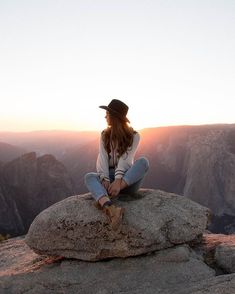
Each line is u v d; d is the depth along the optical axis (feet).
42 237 21.15
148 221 20.54
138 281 18.78
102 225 20.29
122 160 20.01
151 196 22.61
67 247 20.86
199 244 22.90
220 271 20.07
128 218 20.42
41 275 20.17
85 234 20.51
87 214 20.63
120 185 19.83
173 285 18.17
